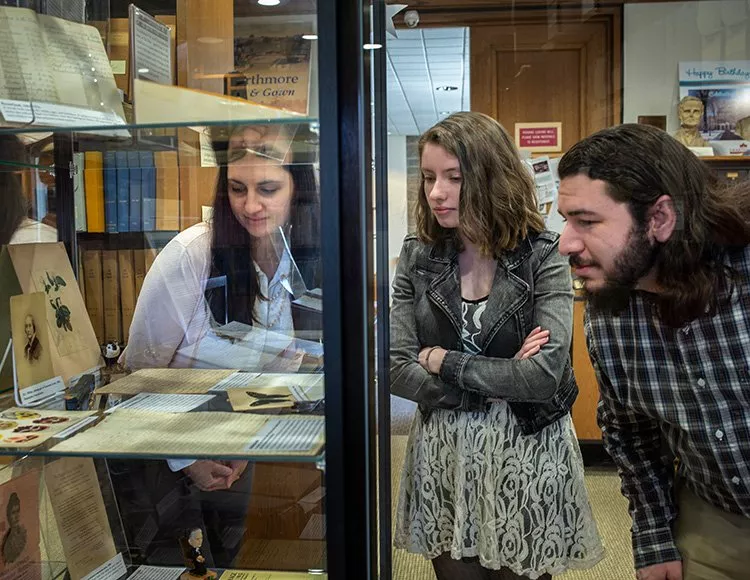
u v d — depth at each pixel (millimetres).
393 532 1036
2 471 835
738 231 828
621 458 1065
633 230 866
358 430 627
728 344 870
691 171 858
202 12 728
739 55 1492
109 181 953
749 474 915
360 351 620
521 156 1129
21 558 855
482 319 1044
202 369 889
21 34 789
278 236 781
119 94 780
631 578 1047
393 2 1177
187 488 877
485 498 1050
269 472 799
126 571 899
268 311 825
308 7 624
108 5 788
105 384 905
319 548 700
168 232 933
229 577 828
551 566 1064
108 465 912
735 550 974
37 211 958
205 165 870
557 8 1360
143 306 937
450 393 1043
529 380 1012
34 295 897
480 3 1256
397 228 1076
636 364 948
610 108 1368
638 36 1436
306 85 662
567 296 1027
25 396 858
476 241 1041
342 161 605
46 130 819
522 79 1355
